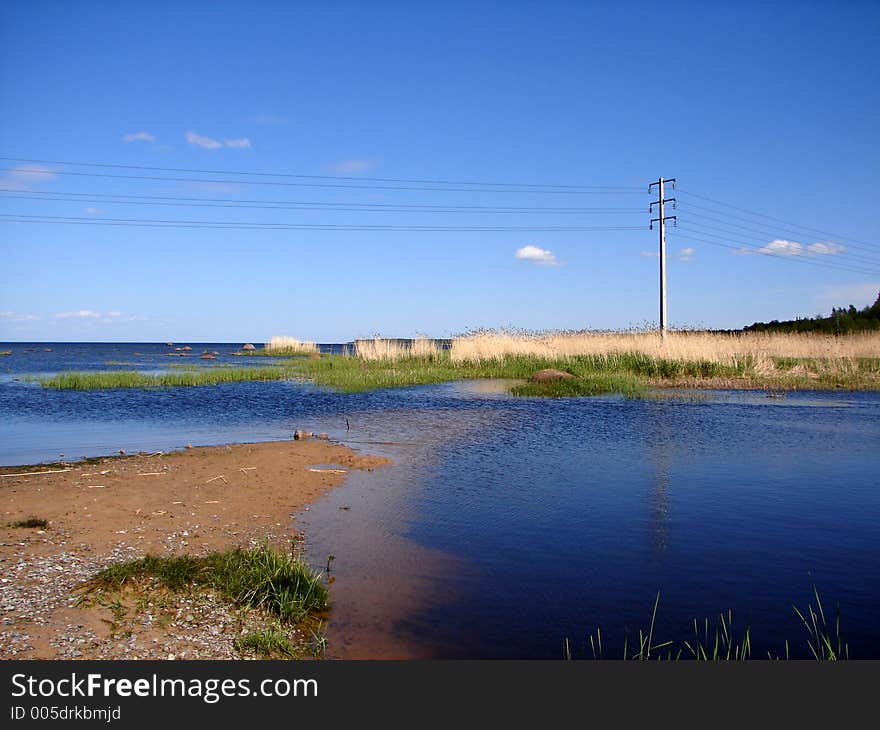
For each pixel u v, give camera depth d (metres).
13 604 5.16
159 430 15.02
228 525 7.75
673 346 28.73
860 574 6.41
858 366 28.05
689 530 7.75
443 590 6.08
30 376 31.11
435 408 18.66
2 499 8.28
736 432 14.51
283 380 28.50
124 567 5.81
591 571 6.51
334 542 7.34
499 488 9.66
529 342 32.44
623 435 14.10
